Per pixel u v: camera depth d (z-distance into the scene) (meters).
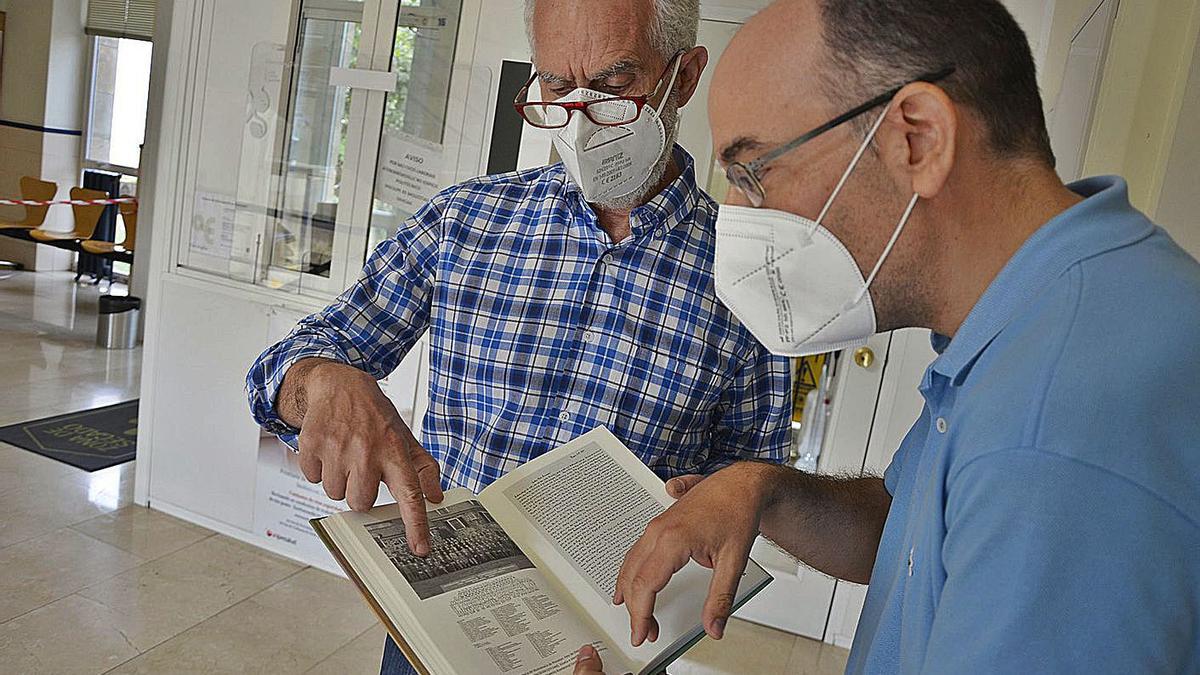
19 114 8.13
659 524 1.04
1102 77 1.86
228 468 3.52
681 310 1.44
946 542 0.64
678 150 1.51
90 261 8.00
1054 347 0.64
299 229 3.34
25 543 3.27
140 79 8.24
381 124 3.17
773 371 1.51
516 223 1.48
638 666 1.04
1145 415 0.58
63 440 4.26
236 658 2.77
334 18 3.20
